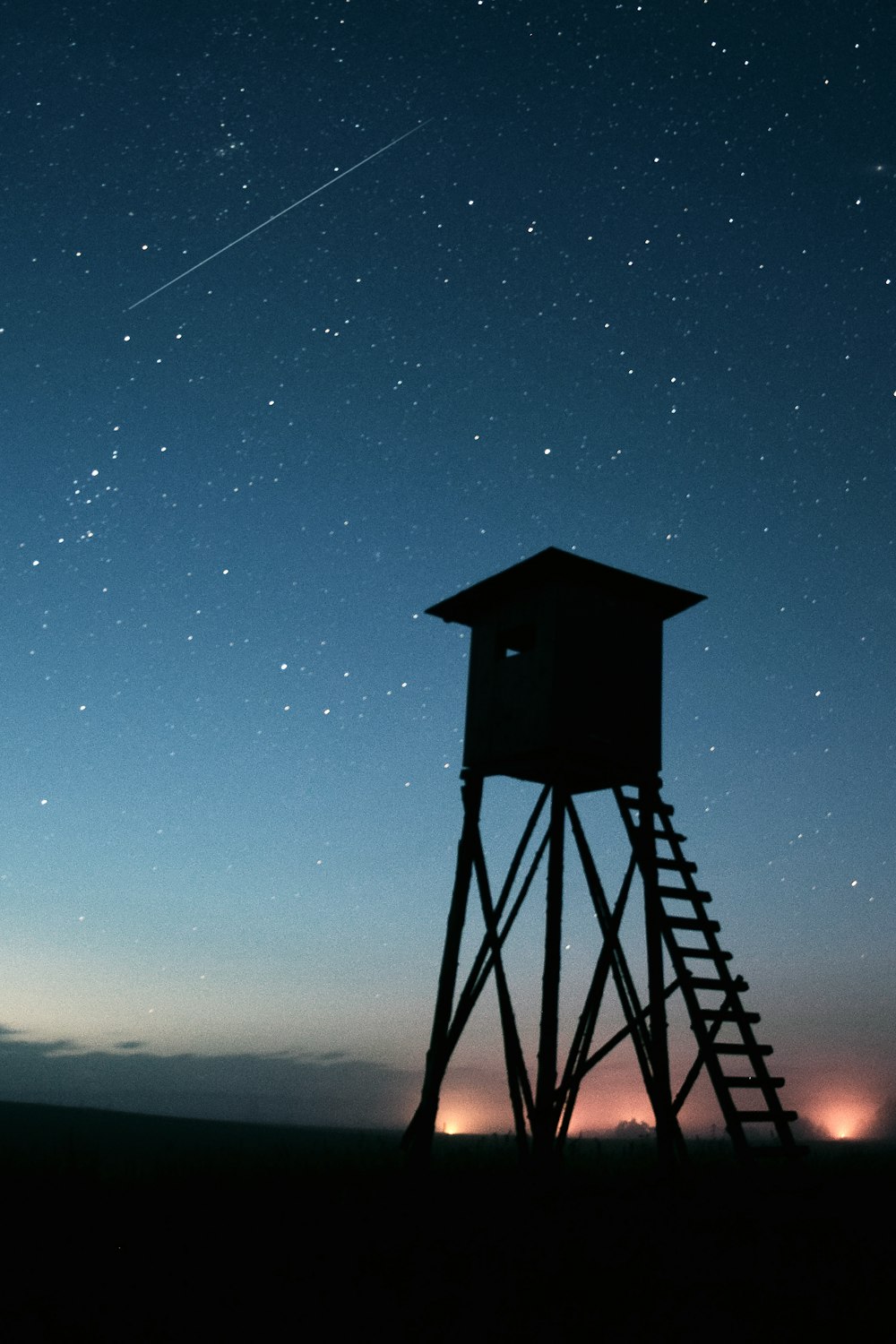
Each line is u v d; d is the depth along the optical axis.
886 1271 7.84
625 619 12.95
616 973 12.48
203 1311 6.87
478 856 12.68
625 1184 11.91
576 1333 6.43
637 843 12.34
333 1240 8.90
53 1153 15.55
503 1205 10.64
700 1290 7.33
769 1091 10.70
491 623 13.35
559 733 12.03
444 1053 12.06
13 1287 7.46
